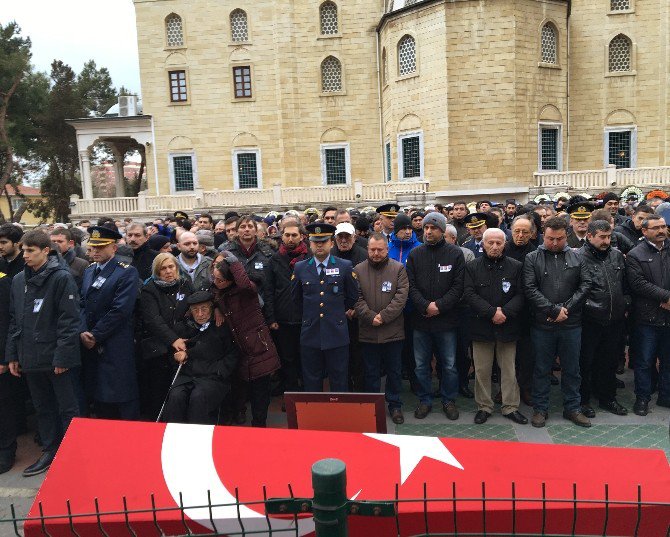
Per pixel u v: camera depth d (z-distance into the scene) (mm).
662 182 26578
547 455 3098
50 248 6176
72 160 46938
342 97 32812
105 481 3113
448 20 27156
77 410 6254
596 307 6781
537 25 27828
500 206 14945
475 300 6777
